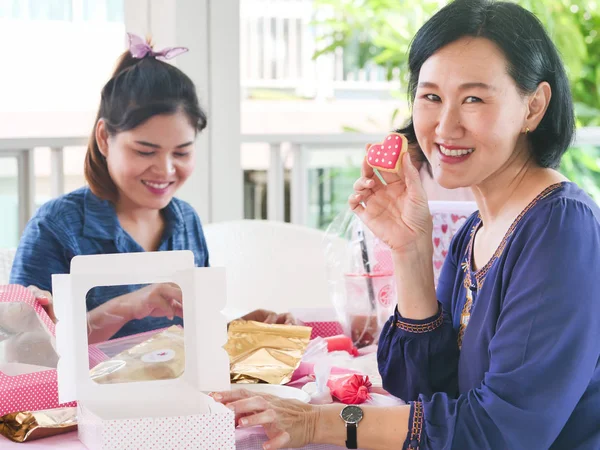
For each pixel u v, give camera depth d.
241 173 3.11
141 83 1.87
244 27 3.56
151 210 1.96
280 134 3.53
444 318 1.39
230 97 3.04
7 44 2.84
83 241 1.80
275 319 1.56
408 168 1.32
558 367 1.11
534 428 1.11
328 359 1.43
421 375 1.35
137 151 1.87
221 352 1.13
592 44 4.43
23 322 1.22
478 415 1.13
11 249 1.94
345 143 3.66
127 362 1.15
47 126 2.94
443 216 1.85
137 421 1.02
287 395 1.22
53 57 2.91
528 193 1.25
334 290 1.60
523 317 1.13
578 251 1.14
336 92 3.81
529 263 1.15
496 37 1.18
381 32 3.91
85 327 1.12
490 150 1.20
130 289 1.17
